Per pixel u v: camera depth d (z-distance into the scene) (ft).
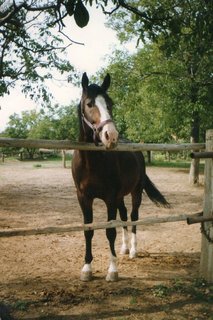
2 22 10.48
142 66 46.01
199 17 12.05
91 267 15.55
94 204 34.14
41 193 41.57
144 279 15.05
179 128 50.98
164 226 25.22
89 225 12.77
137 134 68.74
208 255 14.52
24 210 30.78
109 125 12.04
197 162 50.29
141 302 12.76
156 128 55.83
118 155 15.06
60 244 20.43
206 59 40.09
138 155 18.43
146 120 58.59
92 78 50.60
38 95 35.70
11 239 21.33
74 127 114.21
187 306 12.45
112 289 13.92
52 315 11.73
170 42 13.53
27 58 33.40
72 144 12.36
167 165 96.22
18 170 74.02
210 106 43.01
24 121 136.56
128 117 64.59
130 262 17.29
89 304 12.58
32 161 111.55
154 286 14.14
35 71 33.91
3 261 17.31
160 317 11.65
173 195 40.75
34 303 12.56
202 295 13.20
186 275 15.51
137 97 50.01
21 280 14.87
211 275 14.37
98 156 13.71
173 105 45.03
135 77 47.73
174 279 14.98
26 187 46.88
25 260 17.53
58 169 76.95
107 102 12.80
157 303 12.67
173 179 58.80
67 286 14.24
